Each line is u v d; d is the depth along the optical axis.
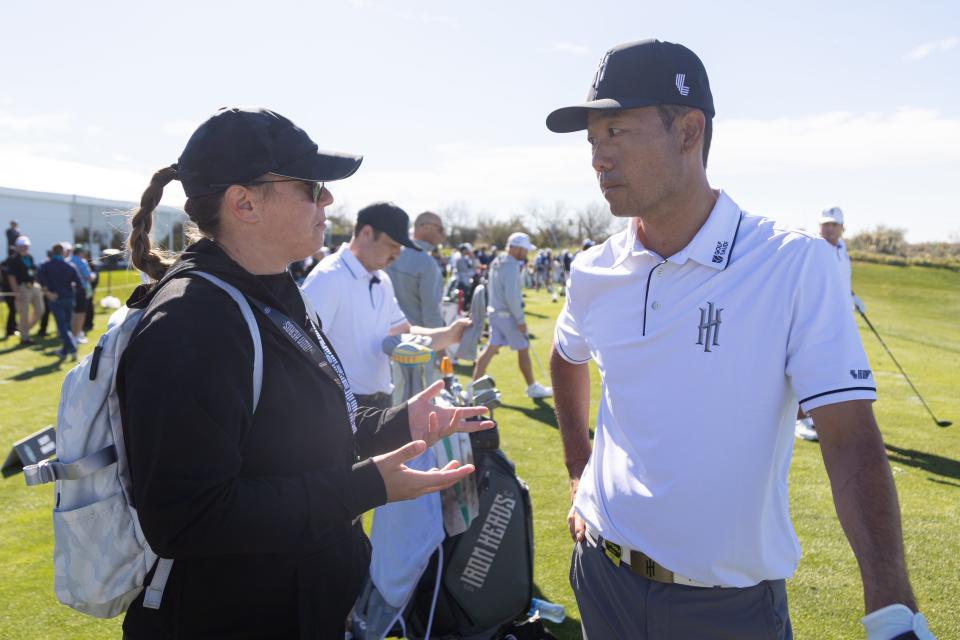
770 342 1.52
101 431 1.43
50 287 11.23
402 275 5.05
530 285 32.62
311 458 1.47
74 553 1.43
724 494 1.57
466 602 2.73
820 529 4.18
